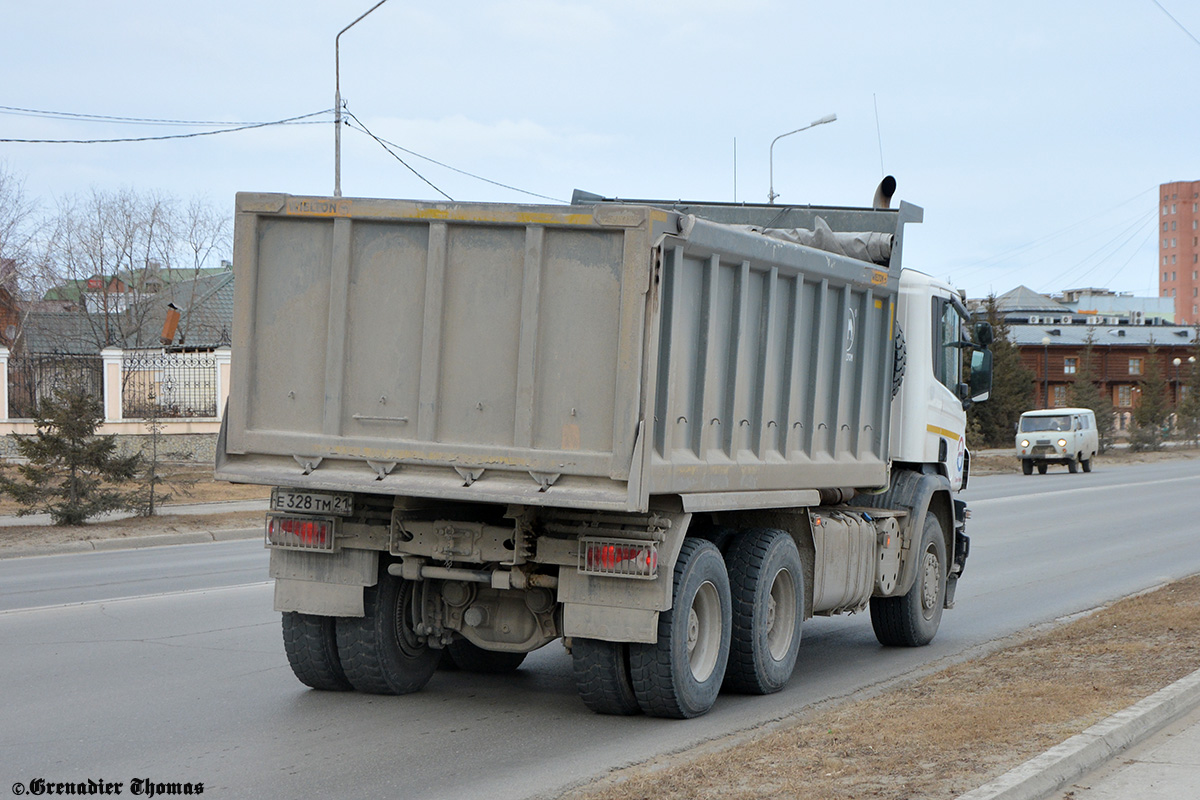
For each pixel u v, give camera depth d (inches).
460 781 243.0
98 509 819.4
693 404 291.3
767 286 319.6
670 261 275.6
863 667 384.8
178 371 1323.8
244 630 424.5
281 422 298.8
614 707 300.2
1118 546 761.0
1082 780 225.0
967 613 499.2
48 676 345.4
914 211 405.4
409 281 287.4
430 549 296.7
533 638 311.7
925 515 423.8
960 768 224.4
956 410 457.7
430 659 334.3
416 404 286.0
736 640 324.2
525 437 274.4
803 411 346.3
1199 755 242.1
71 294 2306.8
